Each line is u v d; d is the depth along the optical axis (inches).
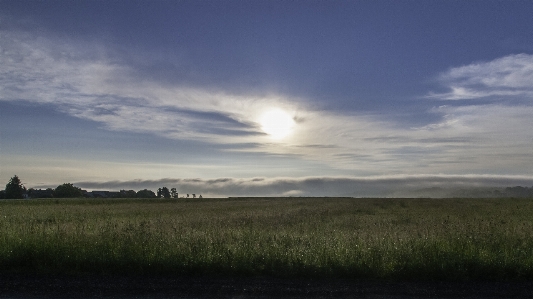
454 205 1594.5
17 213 1148.5
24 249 375.6
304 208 1513.3
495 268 338.3
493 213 1079.0
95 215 1098.7
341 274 339.0
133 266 353.4
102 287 301.0
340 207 1566.2
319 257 364.2
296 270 342.6
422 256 358.6
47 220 851.4
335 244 414.0
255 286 305.3
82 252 376.5
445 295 285.3
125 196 5551.2
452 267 334.3
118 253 374.6
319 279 329.4
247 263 356.8
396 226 664.4
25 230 476.7
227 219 866.8
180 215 1082.1
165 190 5831.7
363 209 1392.7
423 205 1626.5
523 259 352.8
